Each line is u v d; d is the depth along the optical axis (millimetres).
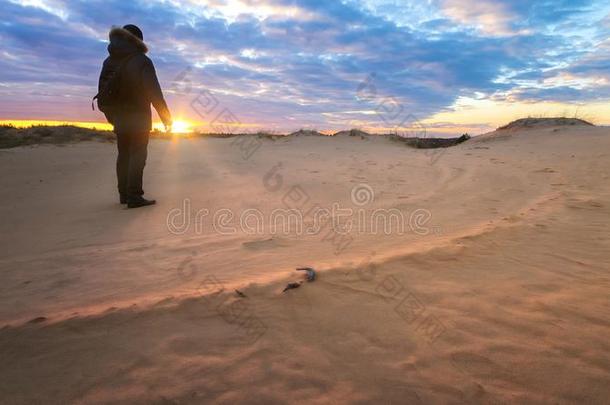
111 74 4539
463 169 7910
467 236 3027
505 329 1698
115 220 4320
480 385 1355
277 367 1469
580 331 1658
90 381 1397
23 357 1534
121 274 2551
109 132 16859
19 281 2488
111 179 7723
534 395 1300
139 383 1385
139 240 3484
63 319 1781
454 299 1988
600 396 1282
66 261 2895
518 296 2006
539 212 3910
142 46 4660
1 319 1900
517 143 14781
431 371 1437
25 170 8859
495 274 2303
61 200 5699
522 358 1492
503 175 6934
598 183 5793
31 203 5508
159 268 2645
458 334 1669
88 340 1644
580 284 2143
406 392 1326
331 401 1288
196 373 1437
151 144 14156
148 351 1570
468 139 20484
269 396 1314
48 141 14469
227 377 1414
